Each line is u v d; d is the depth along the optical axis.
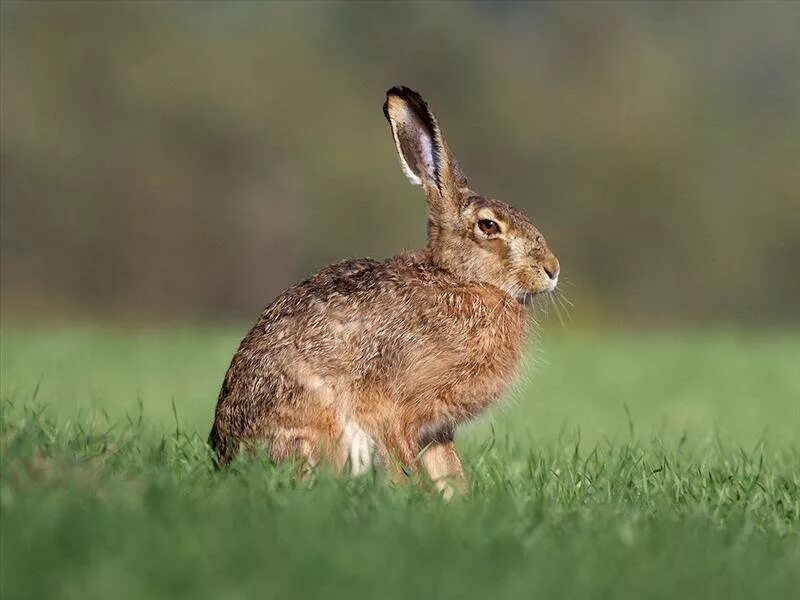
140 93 85.25
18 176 83.69
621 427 23.72
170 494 10.07
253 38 89.38
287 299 13.16
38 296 82.06
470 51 92.94
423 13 93.56
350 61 92.19
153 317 83.56
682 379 33.91
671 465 14.38
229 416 13.04
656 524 10.80
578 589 8.59
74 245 84.12
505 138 89.25
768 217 90.75
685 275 88.56
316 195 86.06
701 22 101.75
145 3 87.62
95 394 25.70
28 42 85.62
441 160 14.02
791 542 10.84
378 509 10.48
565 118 90.12
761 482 13.41
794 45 103.25
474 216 13.81
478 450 15.62
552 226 88.12
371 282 13.22
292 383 12.67
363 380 12.89
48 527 8.97
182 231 85.44
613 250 88.62
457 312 13.30
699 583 9.02
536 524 10.27
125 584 8.09
